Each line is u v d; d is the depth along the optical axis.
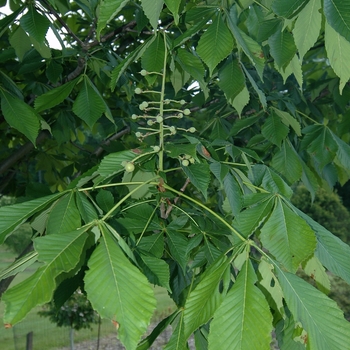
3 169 3.39
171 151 1.54
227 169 1.63
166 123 3.51
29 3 1.96
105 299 0.99
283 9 1.33
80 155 4.51
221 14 1.66
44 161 4.25
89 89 2.09
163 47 1.75
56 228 1.25
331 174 2.90
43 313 6.39
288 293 1.15
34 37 1.91
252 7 1.94
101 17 1.34
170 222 1.84
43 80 2.96
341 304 6.84
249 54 1.63
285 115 2.43
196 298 1.17
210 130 3.29
